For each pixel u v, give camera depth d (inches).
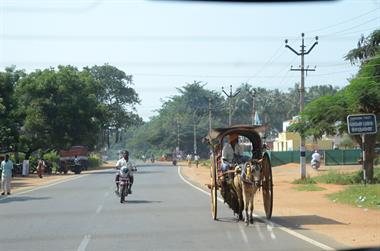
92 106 2817.4
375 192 968.3
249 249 484.7
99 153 4847.4
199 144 5531.5
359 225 649.6
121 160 984.9
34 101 2664.9
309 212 793.6
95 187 1409.9
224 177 706.2
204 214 768.9
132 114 4493.1
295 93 5349.4
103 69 4352.9
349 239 540.7
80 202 970.7
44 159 2615.7
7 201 1026.1
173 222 679.7
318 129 1325.0
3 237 569.3
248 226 641.0
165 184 1530.5
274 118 5255.9
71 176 2203.5
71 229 625.0
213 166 729.6
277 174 2007.9
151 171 2583.7
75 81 2775.6
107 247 503.5
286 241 528.1
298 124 1421.0
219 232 592.4
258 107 5113.2
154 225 651.5
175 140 5541.3
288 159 2807.6
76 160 2576.3
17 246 514.0
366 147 1263.5
